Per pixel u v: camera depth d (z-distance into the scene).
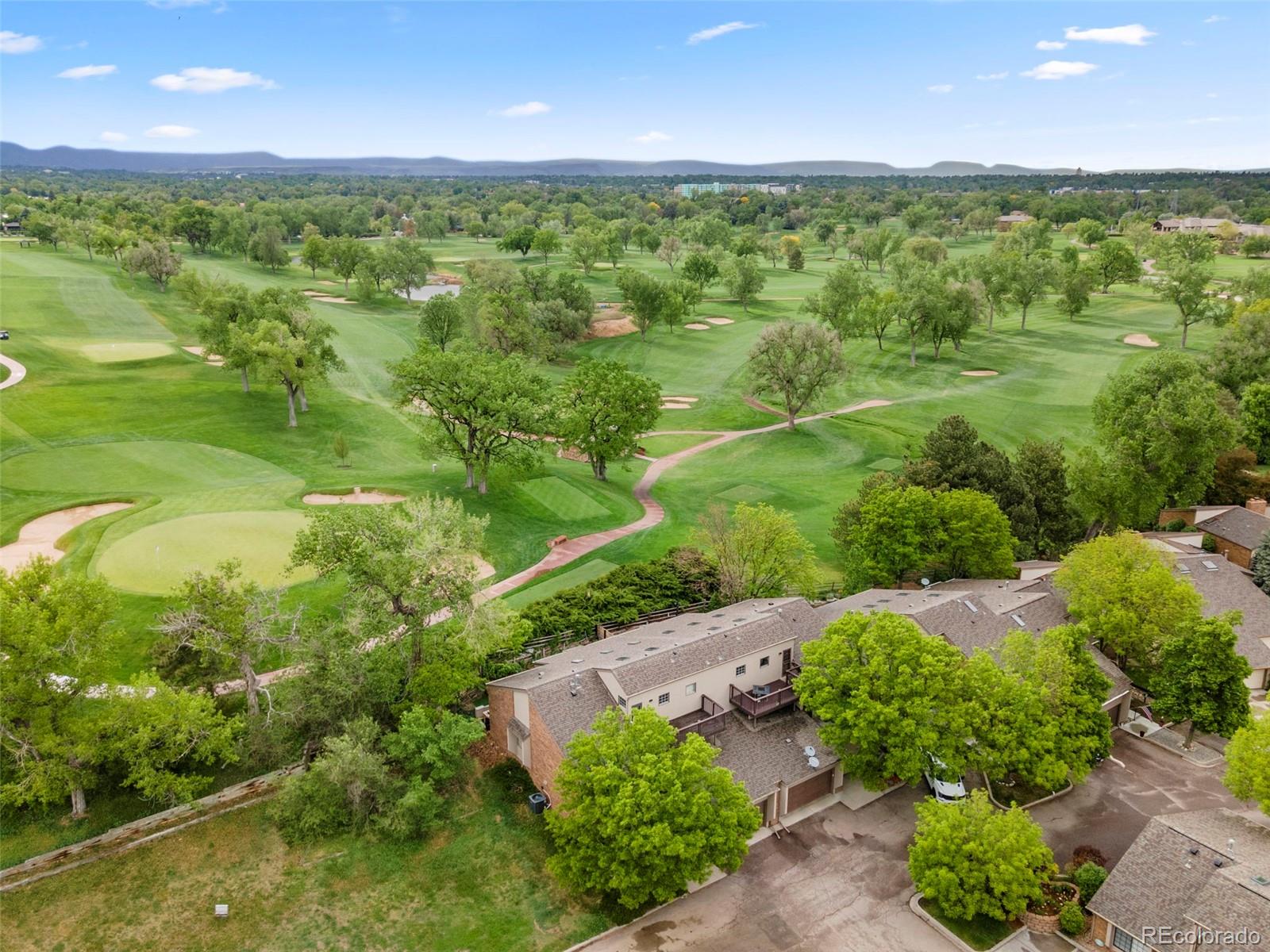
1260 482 71.06
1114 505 63.09
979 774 39.41
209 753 35.69
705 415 106.56
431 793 34.50
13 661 31.33
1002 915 29.80
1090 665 39.59
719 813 30.69
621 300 168.50
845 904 32.03
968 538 54.44
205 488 66.00
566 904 31.59
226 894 31.08
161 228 196.25
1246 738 33.78
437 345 115.31
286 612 43.84
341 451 73.81
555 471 79.12
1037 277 142.88
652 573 54.19
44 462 69.12
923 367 122.69
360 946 29.34
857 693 35.47
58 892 30.66
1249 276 132.50
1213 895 28.25
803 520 71.00
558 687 36.75
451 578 40.78
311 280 173.25
